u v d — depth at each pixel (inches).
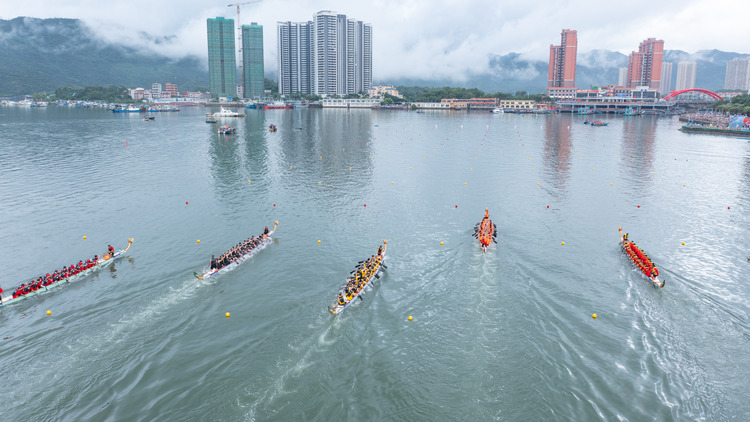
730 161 5383.9
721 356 1617.9
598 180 4313.5
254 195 3602.4
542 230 2851.9
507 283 2132.1
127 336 1721.2
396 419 1341.0
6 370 1525.6
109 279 2158.0
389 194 3695.9
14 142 6628.9
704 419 1348.4
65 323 1801.2
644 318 1846.7
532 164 5167.3
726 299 1998.0
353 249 2534.5
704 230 2866.6
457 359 1599.4
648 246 2600.9
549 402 1405.0
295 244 2596.0
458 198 3602.4
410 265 2325.3
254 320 1830.7
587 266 2322.8
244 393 1441.9
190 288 2078.0
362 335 1734.7
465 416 1353.3
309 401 1409.9
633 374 1525.6
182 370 1541.6
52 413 1355.8
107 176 4247.0
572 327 1786.4
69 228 2832.2
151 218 3021.7
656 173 4665.4
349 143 6855.3
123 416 1350.9
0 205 3284.9
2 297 1975.9
